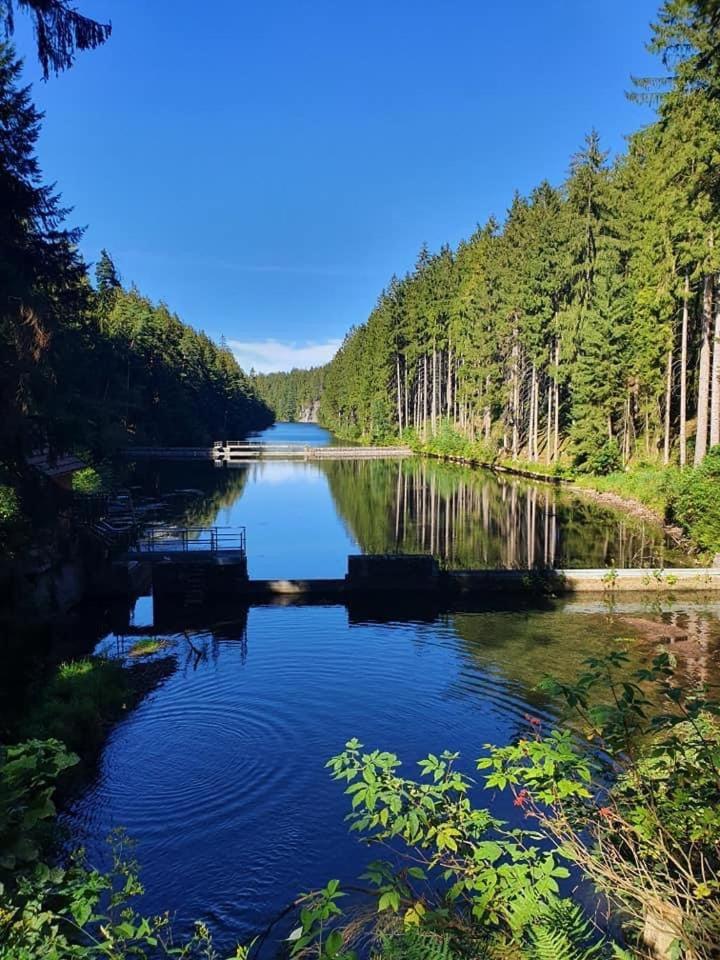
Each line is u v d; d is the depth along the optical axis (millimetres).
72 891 3908
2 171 14094
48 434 14711
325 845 7645
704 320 28641
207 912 6598
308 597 19172
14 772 4090
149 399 69625
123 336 63656
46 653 14273
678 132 24188
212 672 13141
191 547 24047
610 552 24344
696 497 23156
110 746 10102
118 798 8688
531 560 23203
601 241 40438
